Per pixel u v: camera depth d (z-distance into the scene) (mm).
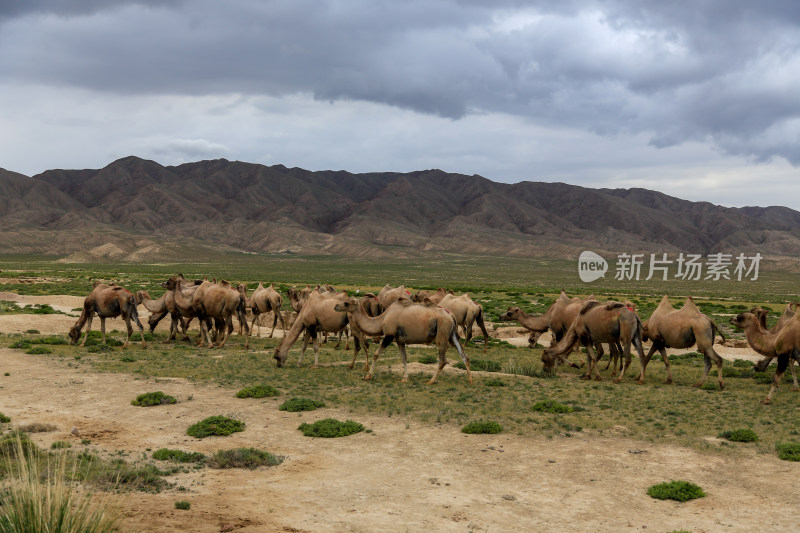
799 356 20375
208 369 25953
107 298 31875
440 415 18297
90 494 8711
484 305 64875
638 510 11273
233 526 9617
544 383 24500
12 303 53625
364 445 15281
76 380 22719
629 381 25828
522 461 14141
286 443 15422
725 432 16297
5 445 13031
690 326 24062
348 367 27312
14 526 7527
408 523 10289
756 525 10562
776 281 189250
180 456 13766
